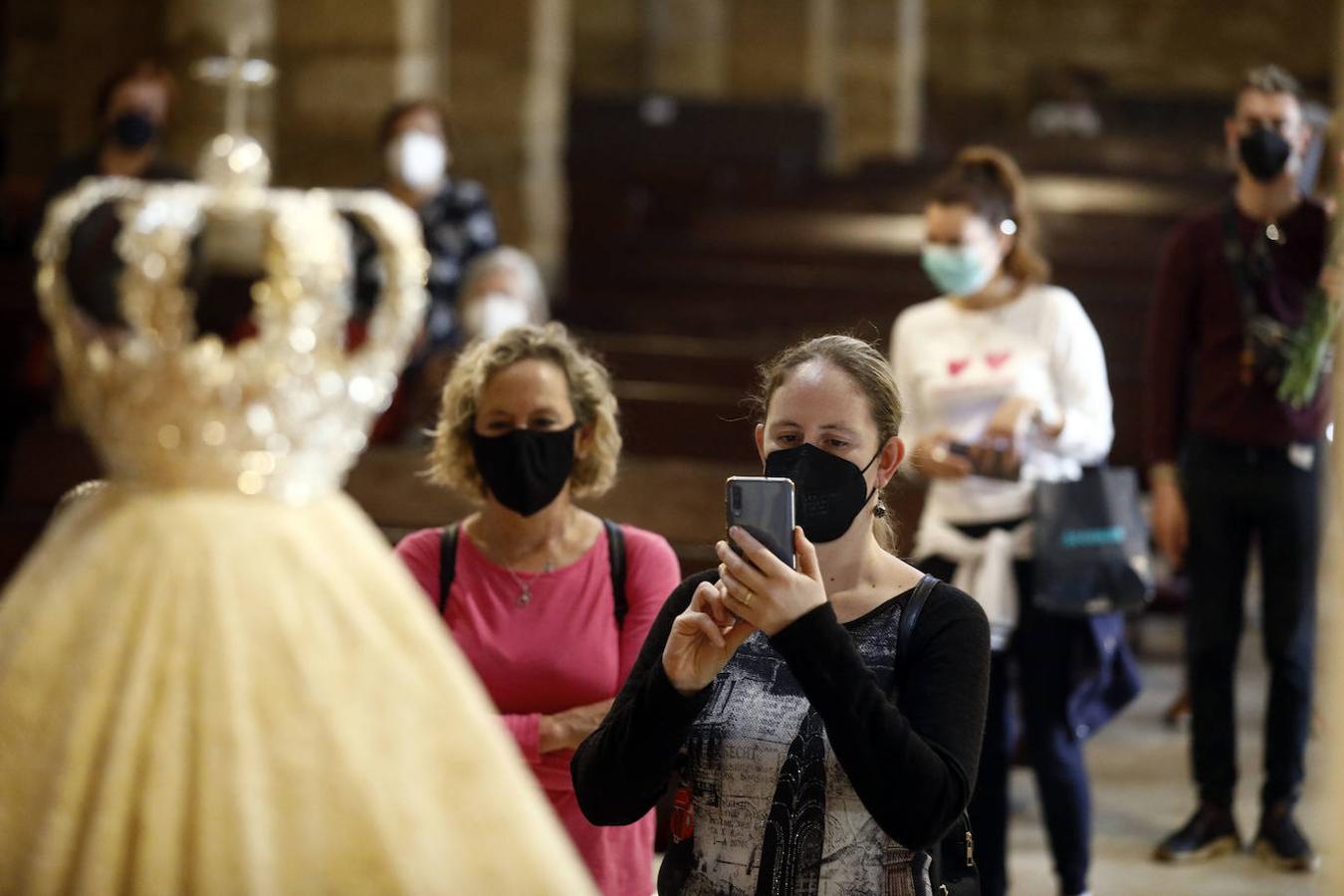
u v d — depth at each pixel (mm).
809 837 3586
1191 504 7648
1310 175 7613
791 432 3654
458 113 17906
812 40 26688
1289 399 7375
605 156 23562
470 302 9594
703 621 3416
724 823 3654
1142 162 29000
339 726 2092
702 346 12211
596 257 18109
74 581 2117
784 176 22703
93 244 7582
